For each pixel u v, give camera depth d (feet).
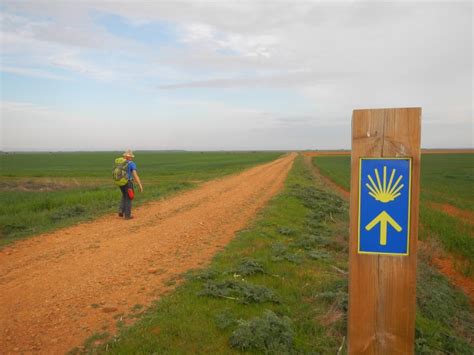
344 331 14.42
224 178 93.76
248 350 12.66
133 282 19.45
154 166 192.85
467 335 17.06
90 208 44.04
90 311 15.96
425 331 15.37
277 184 75.41
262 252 24.52
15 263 22.71
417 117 6.44
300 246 27.09
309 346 13.28
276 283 19.20
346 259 24.85
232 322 14.40
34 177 119.55
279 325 13.78
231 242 27.48
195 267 21.88
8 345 13.20
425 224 42.27
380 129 6.62
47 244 27.25
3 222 34.12
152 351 12.45
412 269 6.65
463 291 23.59
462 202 66.08
